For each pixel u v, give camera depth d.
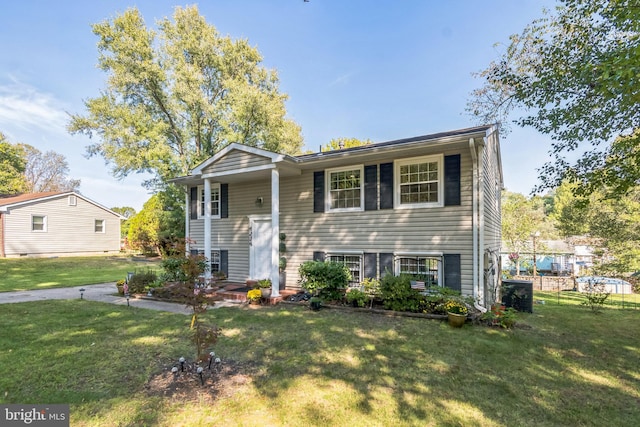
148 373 4.09
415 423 3.05
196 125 20.64
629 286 13.12
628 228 11.62
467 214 7.45
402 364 4.48
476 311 6.82
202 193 12.24
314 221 9.59
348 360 4.60
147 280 10.05
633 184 6.61
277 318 6.93
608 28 6.64
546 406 3.41
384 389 3.74
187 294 4.34
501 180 13.89
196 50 19.75
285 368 4.30
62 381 3.86
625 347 5.40
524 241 20.06
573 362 4.68
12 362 4.41
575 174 7.75
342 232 9.09
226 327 6.23
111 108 18.55
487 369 4.35
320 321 6.67
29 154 38.47
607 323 7.16
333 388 3.75
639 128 6.67
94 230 24.41
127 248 27.28
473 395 3.62
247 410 3.25
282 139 22.31
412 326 6.32
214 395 3.54
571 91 7.25
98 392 3.60
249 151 9.23
